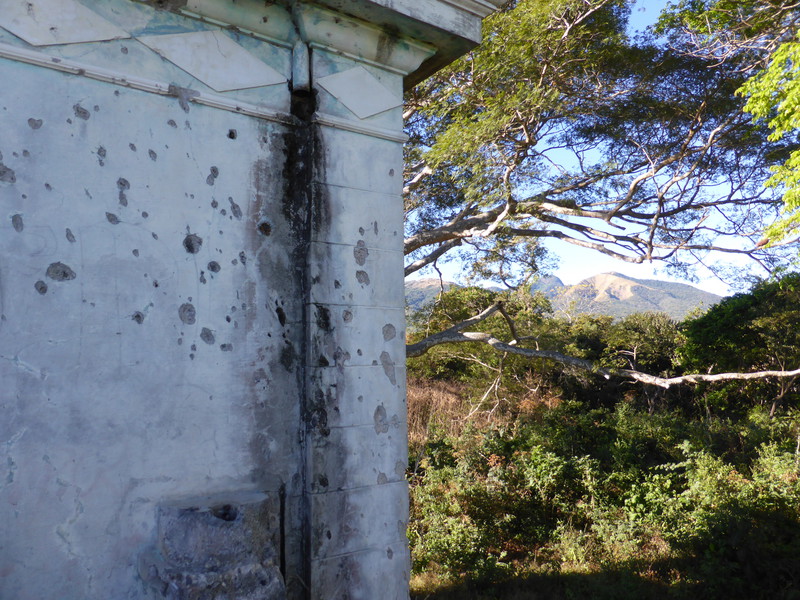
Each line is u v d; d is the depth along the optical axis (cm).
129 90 194
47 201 177
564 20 891
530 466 1193
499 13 921
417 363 1962
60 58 181
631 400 1941
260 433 211
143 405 188
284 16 228
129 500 183
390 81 256
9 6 174
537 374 1884
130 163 192
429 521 1062
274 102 227
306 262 225
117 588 178
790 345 1599
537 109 898
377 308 238
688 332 1839
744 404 1773
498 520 1104
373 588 223
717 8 913
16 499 166
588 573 915
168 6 203
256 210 218
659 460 1352
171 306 196
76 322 179
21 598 164
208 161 209
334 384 223
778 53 741
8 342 168
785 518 924
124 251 189
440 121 1066
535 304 1778
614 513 1108
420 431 1577
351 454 224
